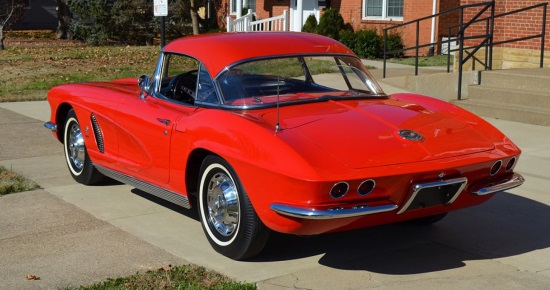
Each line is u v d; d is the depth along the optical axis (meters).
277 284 4.71
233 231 5.09
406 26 21.81
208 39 6.01
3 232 5.78
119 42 28.48
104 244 5.48
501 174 5.25
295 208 4.49
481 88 11.77
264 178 4.65
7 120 11.03
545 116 10.34
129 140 6.27
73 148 7.43
